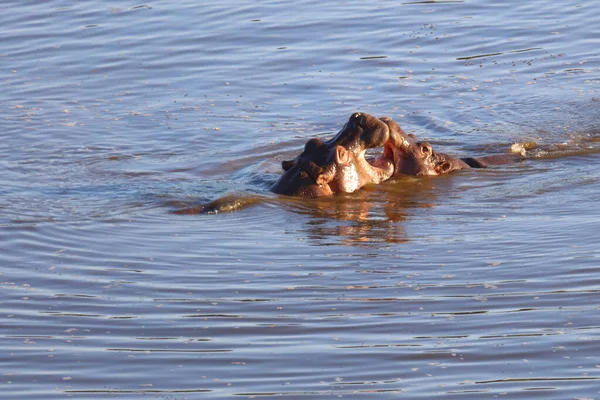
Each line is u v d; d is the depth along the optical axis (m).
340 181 49.00
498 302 35.09
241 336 33.28
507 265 38.41
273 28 77.62
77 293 37.00
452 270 38.19
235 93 66.19
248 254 40.72
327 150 49.53
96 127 60.62
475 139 57.25
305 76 68.75
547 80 66.75
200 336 33.34
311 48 73.56
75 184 51.12
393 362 31.08
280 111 62.91
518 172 51.81
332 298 36.00
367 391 29.38
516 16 79.19
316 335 33.16
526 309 34.41
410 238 42.19
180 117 62.16
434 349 31.80
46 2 84.75
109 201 48.09
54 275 38.72
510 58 71.00
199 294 36.72
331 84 67.12
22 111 63.38
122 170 53.53
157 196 48.75
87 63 71.88
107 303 36.09
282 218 45.56
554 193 47.91
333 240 42.25
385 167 51.25
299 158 49.75
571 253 39.19
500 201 47.12
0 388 30.14
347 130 49.62
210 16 80.56
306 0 84.31
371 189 49.53
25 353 32.34
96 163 54.69
